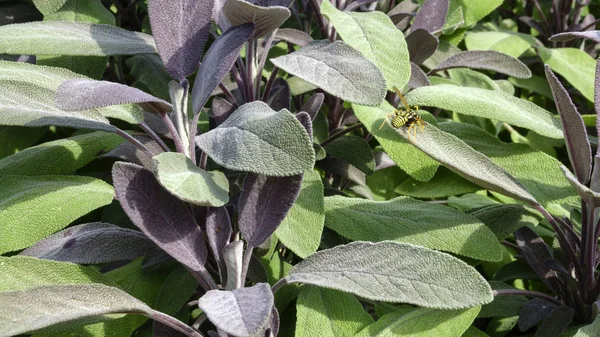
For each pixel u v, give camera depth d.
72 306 0.19
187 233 0.22
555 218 0.26
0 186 0.24
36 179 0.25
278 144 0.19
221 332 0.21
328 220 0.26
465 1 0.42
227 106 0.27
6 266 0.21
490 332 0.28
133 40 0.28
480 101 0.27
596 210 0.24
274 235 0.27
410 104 0.27
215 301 0.19
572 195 0.27
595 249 0.26
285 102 0.29
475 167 0.24
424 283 0.20
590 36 0.26
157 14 0.24
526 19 0.48
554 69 0.41
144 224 0.21
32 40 0.26
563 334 0.25
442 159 0.23
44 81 0.26
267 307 0.17
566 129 0.24
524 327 0.25
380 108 0.28
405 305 0.26
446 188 0.31
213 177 0.20
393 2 0.40
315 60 0.23
